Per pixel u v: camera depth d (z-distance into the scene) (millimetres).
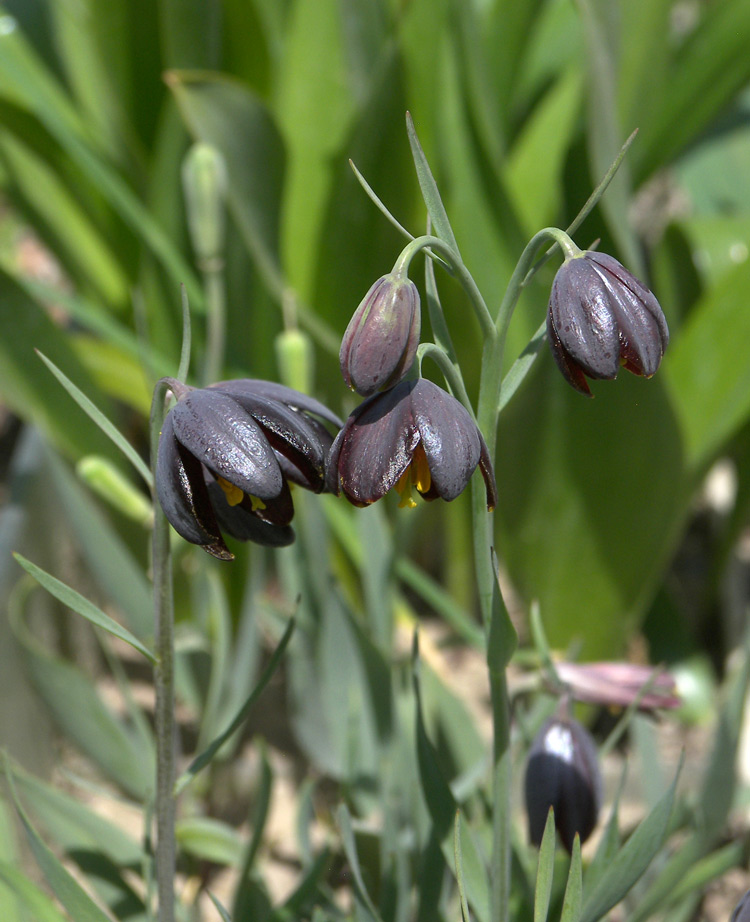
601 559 986
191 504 631
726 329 1010
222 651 812
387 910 730
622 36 1020
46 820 742
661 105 1172
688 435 1017
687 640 1137
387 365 617
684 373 1031
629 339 619
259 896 727
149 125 1185
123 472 1089
